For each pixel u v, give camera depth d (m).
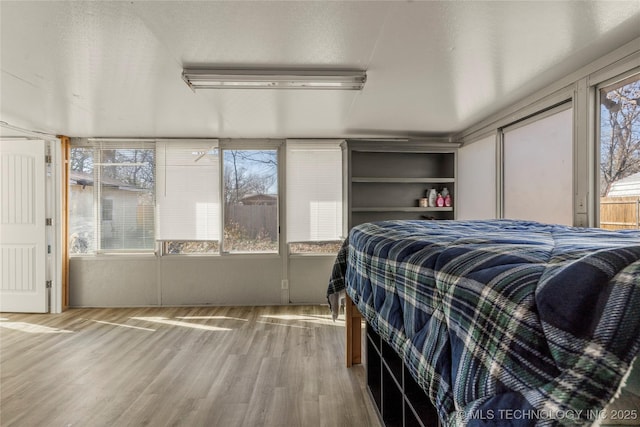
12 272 3.96
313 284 4.29
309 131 3.83
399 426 1.69
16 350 2.87
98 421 1.89
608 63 1.87
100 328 3.42
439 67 2.03
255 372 2.47
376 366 2.16
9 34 1.64
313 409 2.00
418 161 4.29
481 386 0.59
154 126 3.57
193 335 3.21
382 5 1.40
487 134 3.26
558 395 0.46
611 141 1.95
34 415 1.95
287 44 1.74
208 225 4.18
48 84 2.30
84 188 4.20
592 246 0.78
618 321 0.45
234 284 4.24
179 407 2.02
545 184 2.54
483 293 0.64
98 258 4.15
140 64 1.98
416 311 0.96
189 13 1.46
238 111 3.00
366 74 2.13
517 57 1.91
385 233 1.63
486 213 3.36
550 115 2.44
